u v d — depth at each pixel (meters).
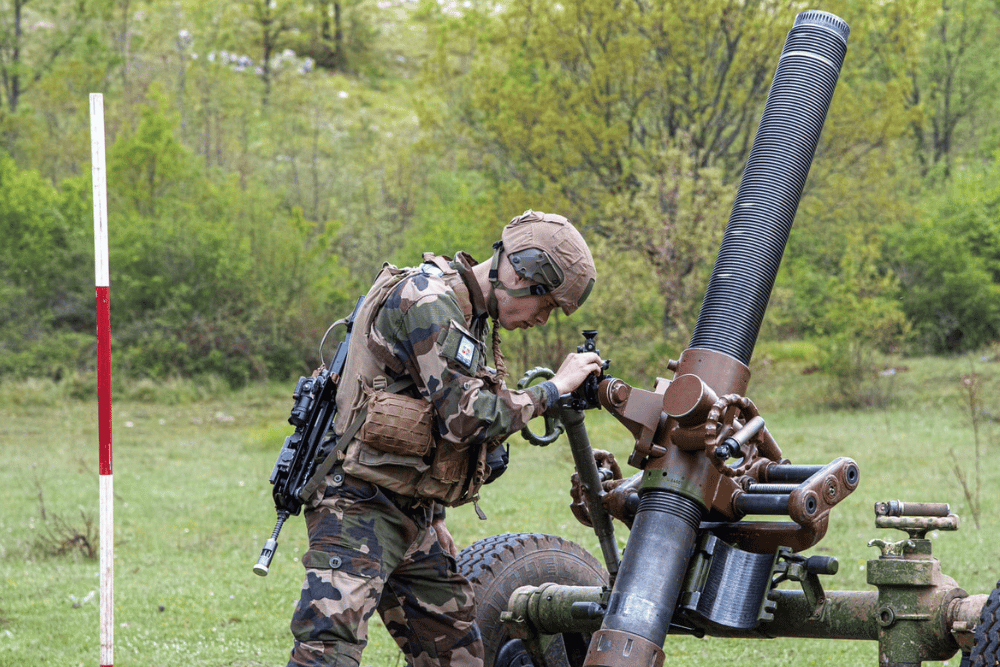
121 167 25.08
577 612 2.96
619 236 18.25
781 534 2.54
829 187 19.78
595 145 19.19
